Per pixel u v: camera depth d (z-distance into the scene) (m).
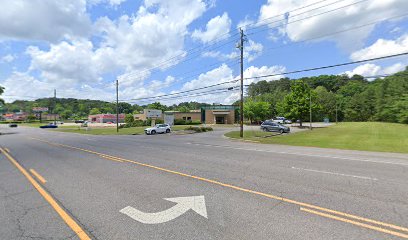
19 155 14.20
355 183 6.84
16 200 5.83
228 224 4.29
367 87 85.69
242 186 6.65
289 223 4.28
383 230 3.98
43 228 4.31
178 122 66.31
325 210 4.85
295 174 8.03
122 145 18.97
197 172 8.52
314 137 23.92
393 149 14.70
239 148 16.08
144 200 5.63
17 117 138.62
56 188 6.80
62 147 18.31
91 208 5.20
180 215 4.73
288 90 97.44
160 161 10.97
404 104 51.09
